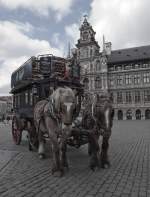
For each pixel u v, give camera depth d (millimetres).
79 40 81750
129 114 77562
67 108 6996
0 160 9688
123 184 6477
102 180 6855
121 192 5863
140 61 77438
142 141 15711
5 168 8406
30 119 11695
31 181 6832
